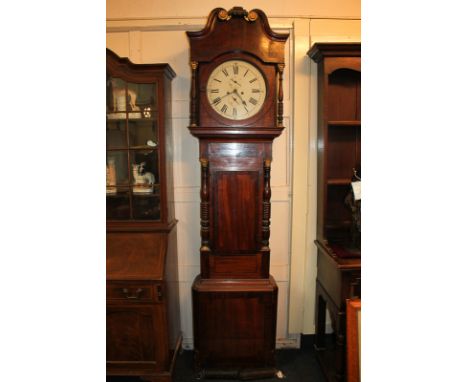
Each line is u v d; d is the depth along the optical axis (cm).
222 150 184
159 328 180
